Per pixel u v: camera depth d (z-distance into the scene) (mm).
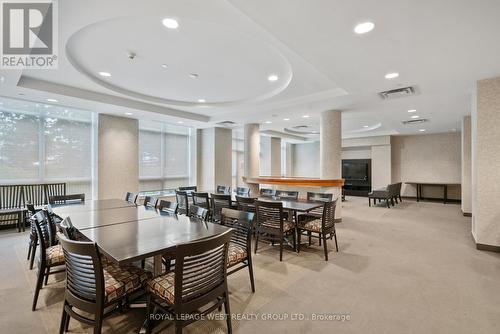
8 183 4578
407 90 3930
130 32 2506
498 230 3580
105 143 5508
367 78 3402
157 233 2145
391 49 2568
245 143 7164
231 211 2723
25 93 3883
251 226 2486
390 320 2033
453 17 2006
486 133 3598
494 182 3590
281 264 3176
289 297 2387
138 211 3160
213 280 1752
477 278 2777
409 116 6137
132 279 1783
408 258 3379
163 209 3273
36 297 2146
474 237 4043
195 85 4223
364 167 10641
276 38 2359
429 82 3590
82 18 2123
